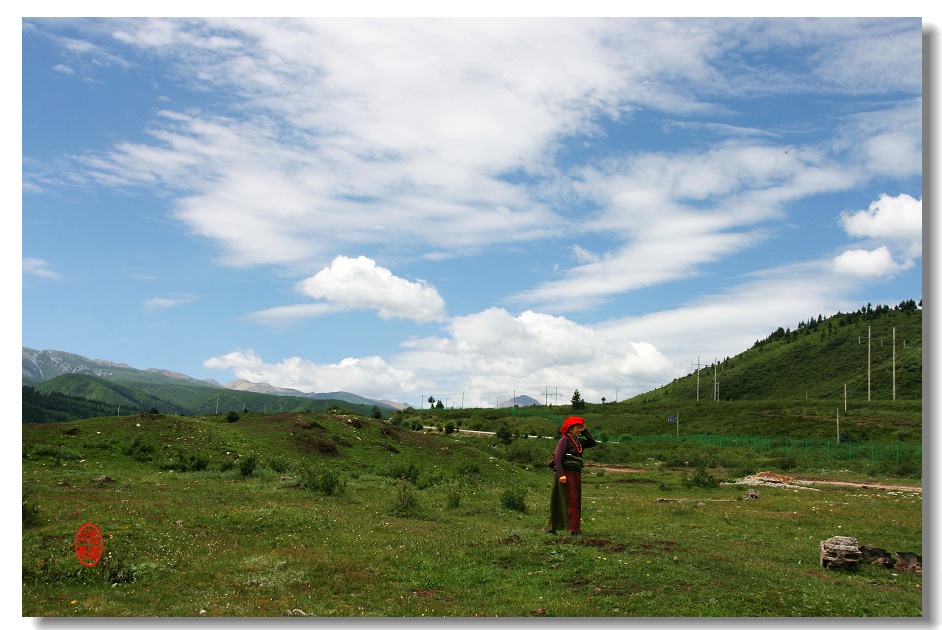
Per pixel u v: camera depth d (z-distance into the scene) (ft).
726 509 81.41
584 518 69.97
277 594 35.29
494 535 53.36
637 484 135.44
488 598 34.65
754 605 33.22
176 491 77.30
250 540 48.47
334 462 125.39
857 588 37.70
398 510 69.46
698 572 38.55
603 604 33.17
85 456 106.83
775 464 195.52
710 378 549.54
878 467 181.57
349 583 37.29
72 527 47.37
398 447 143.33
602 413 389.80
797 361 514.68
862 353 477.77
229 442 122.72
